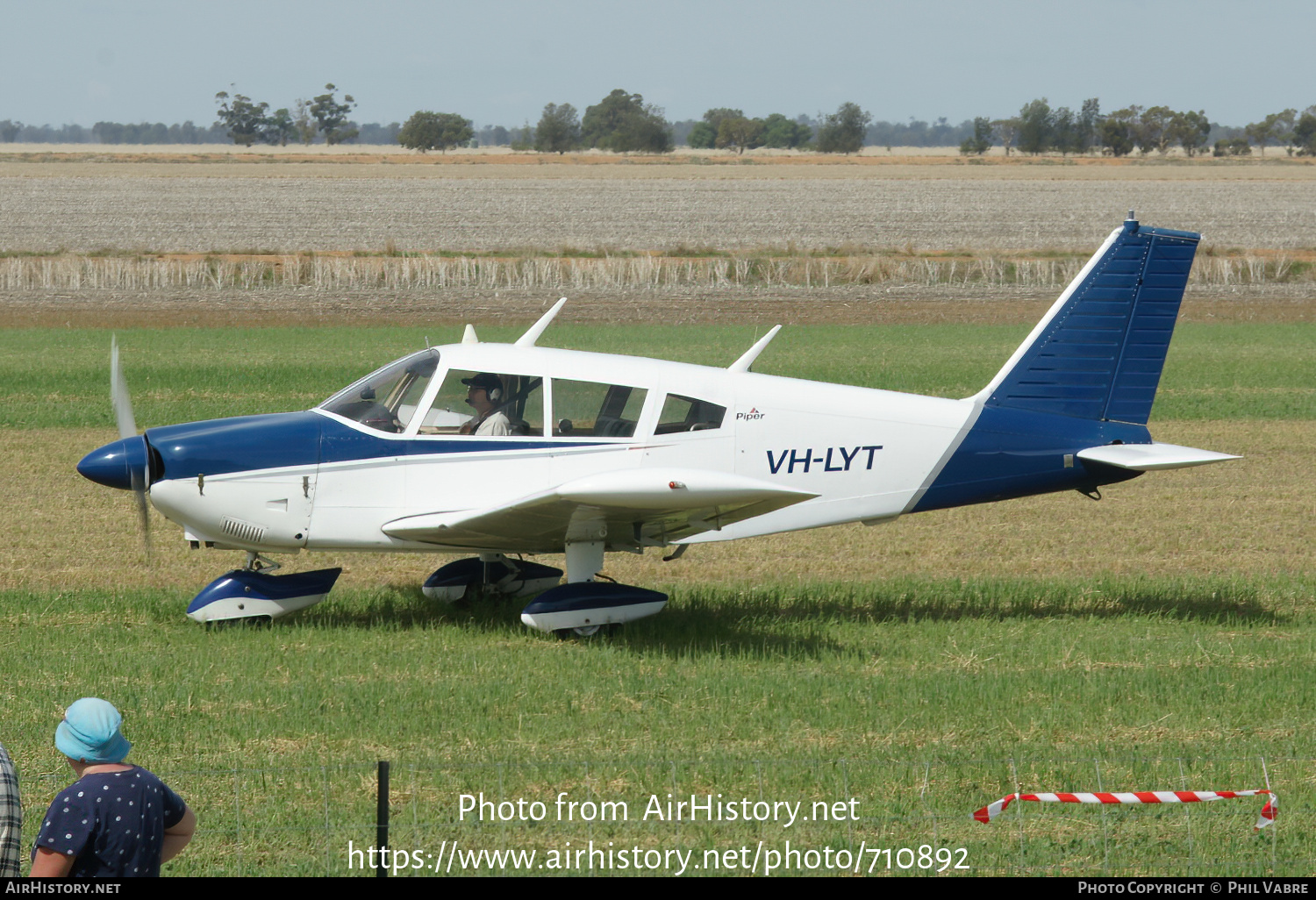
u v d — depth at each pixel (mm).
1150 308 31891
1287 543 40438
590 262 146875
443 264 143875
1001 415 31547
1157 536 41375
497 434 29078
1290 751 21172
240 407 63844
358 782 19344
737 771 19906
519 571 32656
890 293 138250
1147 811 18656
